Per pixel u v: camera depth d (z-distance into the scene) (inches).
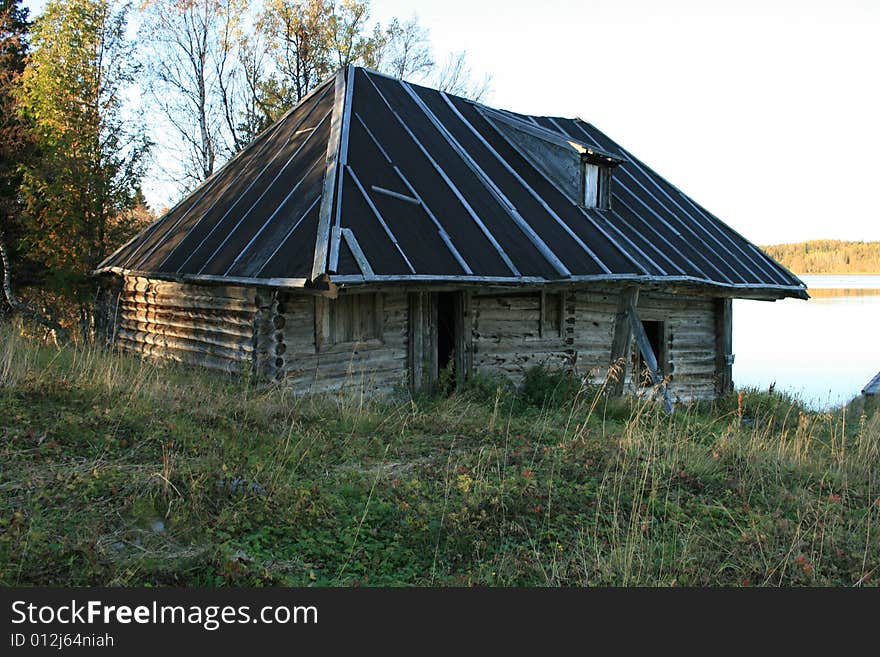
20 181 788.6
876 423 445.7
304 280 366.6
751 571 212.1
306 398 391.2
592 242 517.7
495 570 205.9
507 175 558.9
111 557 191.6
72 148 759.7
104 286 697.0
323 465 288.7
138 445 273.3
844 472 317.1
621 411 460.1
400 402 432.1
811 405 661.3
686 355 640.4
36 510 209.5
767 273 660.1
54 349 449.1
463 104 644.7
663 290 576.4
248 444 298.8
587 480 286.0
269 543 214.8
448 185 493.4
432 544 222.4
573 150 569.0
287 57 1161.4
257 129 1152.8
